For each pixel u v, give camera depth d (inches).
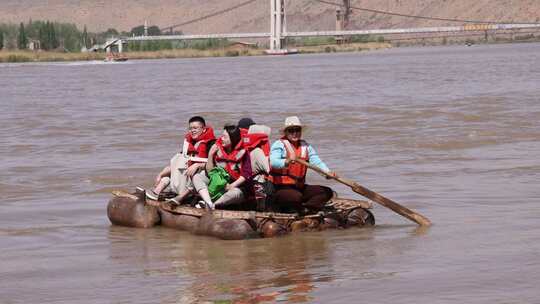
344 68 6003.9
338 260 771.4
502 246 792.3
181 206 946.7
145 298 671.1
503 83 3398.1
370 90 3255.4
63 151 1582.2
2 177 1295.5
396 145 1556.3
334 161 1384.1
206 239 881.5
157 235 907.4
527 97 2564.0
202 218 903.7
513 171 1238.9
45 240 891.4
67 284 717.3
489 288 659.4
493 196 1056.2
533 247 782.5
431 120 1961.1
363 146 1555.1
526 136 1630.2
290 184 915.4
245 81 4360.2
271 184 917.8
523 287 658.2
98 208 1062.4
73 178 1278.3
